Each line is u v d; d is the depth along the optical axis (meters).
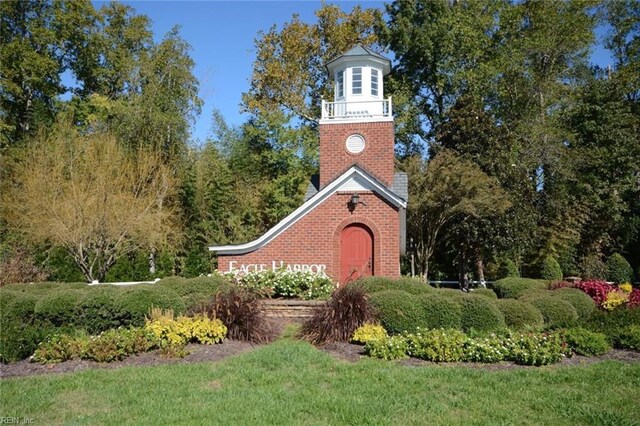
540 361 8.91
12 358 8.97
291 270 17.84
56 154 23.66
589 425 6.01
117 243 22.06
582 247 30.58
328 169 20.81
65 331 9.78
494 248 26.09
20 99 34.66
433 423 6.04
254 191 32.94
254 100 35.91
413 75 35.78
